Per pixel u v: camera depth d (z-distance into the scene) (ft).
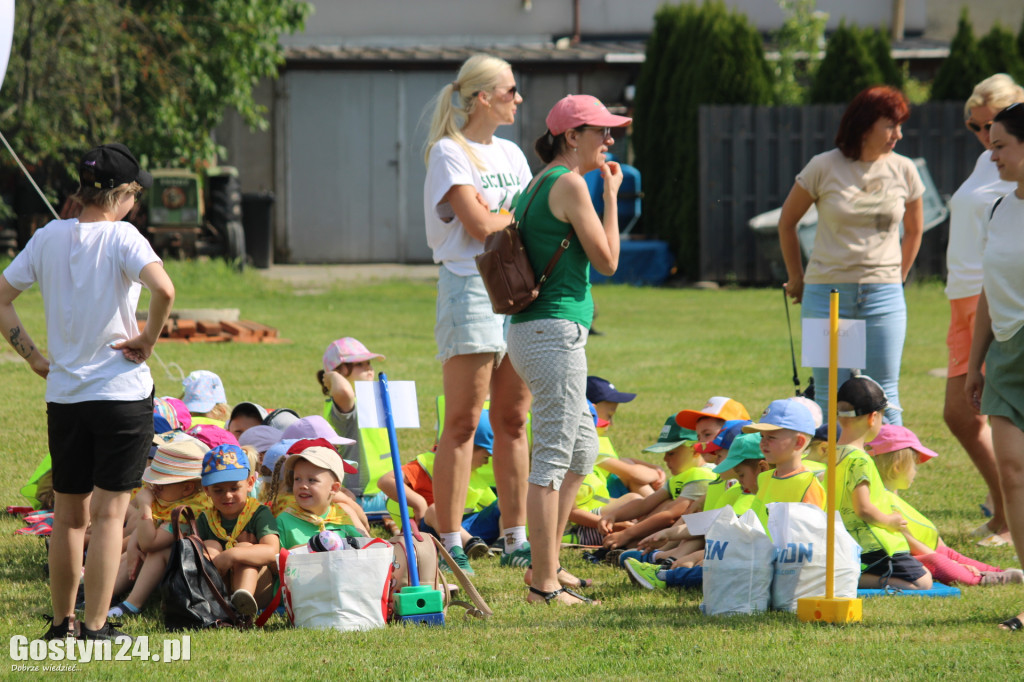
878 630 44.04
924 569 52.29
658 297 224.12
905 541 52.85
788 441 52.29
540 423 50.65
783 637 43.09
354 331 160.15
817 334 46.78
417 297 214.69
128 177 44.11
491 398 57.36
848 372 65.57
